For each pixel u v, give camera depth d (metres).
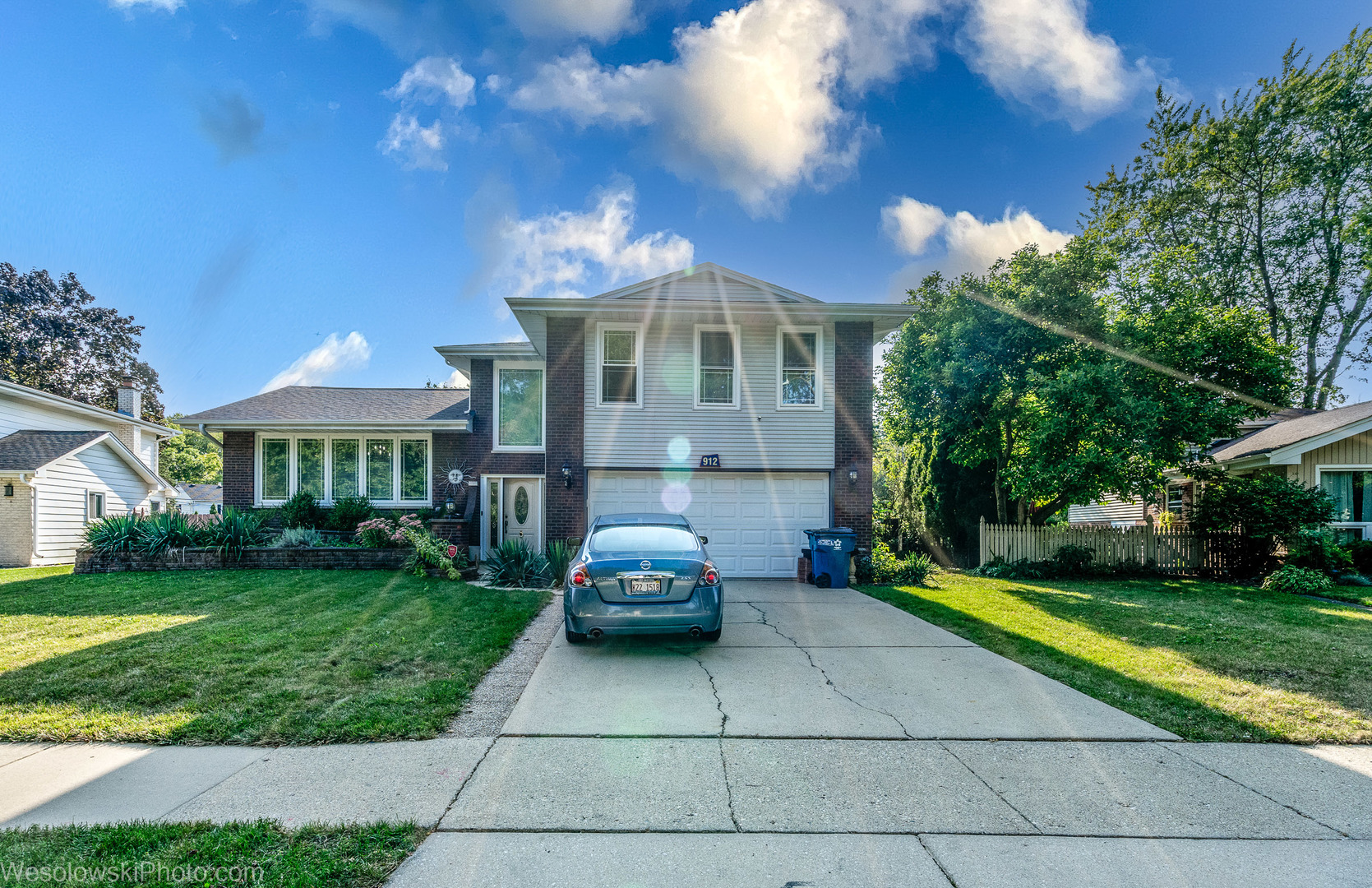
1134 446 12.84
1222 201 24.16
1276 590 12.06
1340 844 3.27
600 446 12.71
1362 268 22.05
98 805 3.51
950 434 15.46
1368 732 4.74
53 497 16.86
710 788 3.82
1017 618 8.80
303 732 4.53
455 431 15.80
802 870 2.98
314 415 15.83
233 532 12.78
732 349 13.02
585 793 3.73
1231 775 4.07
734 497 12.89
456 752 4.29
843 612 9.29
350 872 2.89
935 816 3.51
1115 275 17.59
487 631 7.46
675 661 6.59
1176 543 14.23
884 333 14.48
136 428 23.38
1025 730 4.77
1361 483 14.63
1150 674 6.17
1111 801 3.71
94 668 5.82
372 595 9.67
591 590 6.77
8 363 32.06
